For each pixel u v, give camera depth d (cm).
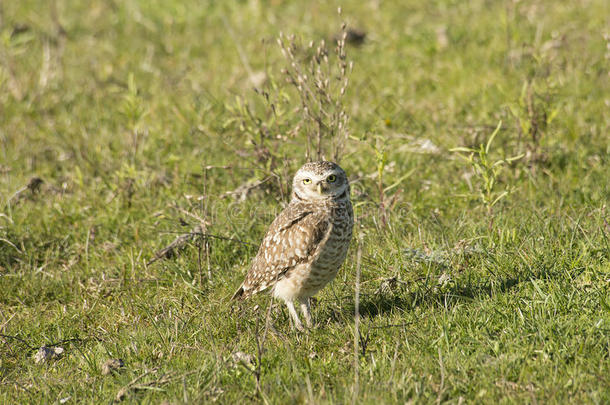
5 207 1337
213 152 1479
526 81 1369
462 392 735
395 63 1881
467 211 1171
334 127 1211
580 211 1114
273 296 960
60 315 1042
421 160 1375
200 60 2023
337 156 1195
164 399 775
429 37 1977
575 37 1858
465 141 1409
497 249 1009
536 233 1041
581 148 1332
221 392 766
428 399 725
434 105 1619
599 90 1561
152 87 1880
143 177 1362
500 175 1280
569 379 723
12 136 1666
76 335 995
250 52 2012
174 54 2080
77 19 2370
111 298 1082
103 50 2136
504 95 1546
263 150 1291
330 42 2008
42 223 1288
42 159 1561
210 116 1647
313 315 973
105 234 1260
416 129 1520
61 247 1247
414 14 2192
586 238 977
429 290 952
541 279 902
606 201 1120
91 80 1922
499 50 1833
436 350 818
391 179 1315
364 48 1992
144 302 1048
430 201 1245
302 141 1429
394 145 1437
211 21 2270
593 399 684
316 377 793
